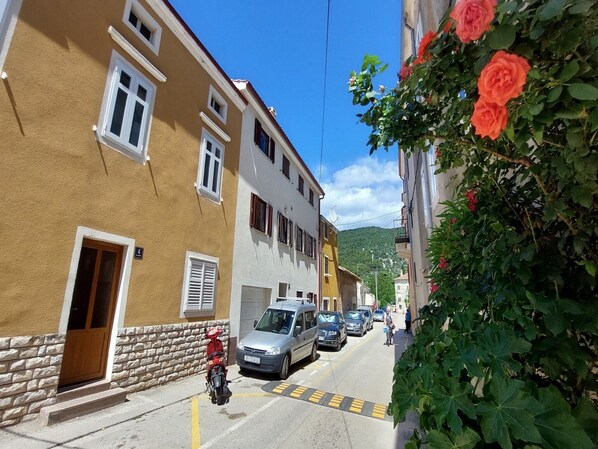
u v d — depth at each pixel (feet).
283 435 15.21
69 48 16.29
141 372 19.79
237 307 31.96
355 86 6.78
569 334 4.03
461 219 6.82
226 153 31.78
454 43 4.39
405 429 16.56
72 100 16.33
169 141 23.31
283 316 30.50
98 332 17.93
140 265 20.22
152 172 21.53
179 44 25.00
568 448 2.92
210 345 20.68
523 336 4.09
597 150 3.49
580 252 4.05
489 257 5.24
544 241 4.76
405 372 5.32
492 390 3.59
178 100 24.56
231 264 31.37
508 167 5.47
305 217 60.95
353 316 67.62
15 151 13.87
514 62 3.19
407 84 5.59
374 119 6.61
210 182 28.43
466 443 3.52
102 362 18.01
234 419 16.75
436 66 4.67
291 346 27.61
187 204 25.03
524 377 4.14
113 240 18.31
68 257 15.74
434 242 9.29
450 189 14.08
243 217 34.53
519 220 5.18
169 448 13.26
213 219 28.58
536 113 3.16
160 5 22.48
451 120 5.83
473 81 4.58
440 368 4.44
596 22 3.15
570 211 4.06
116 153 18.81
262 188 40.34
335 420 17.44
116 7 19.26
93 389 16.62
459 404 3.73
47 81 15.20
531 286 4.40
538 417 3.20
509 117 3.46
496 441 3.34
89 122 17.17
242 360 25.63
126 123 19.54
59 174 15.56
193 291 25.13
